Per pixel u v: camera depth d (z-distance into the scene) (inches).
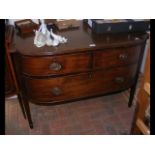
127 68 62.1
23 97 61.5
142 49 61.1
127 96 84.3
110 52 56.1
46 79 54.8
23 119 73.0
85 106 79.3
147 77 33.6
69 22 63.6
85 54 53.7
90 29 63.8
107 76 61.0
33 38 56.8
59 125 70.9
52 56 50.9
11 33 57.6
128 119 73.6
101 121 72.8
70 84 58.1
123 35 59.9
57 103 61.0
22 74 55.5
